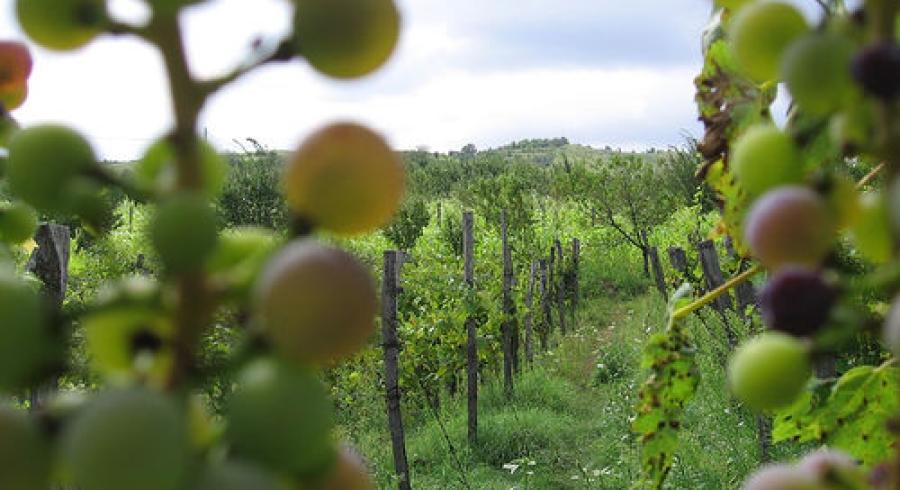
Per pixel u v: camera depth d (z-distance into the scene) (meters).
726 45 1.67
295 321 0.61
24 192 0.74
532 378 12.45
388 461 9.12
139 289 0.70
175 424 0.59
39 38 0.66
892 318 0.92
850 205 1.09
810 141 1.18
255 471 0.61
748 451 7.40
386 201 0.67
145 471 0.57
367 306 0.63
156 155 0.76
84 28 0.66
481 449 9.41
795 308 0.96
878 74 0.89
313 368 0.65
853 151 1.00
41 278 4.13
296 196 0.67
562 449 9.30
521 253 19.34
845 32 1.03
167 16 0.65
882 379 1.60
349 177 0.65
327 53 0.65
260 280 0.63
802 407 1.65
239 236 0.75
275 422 0.63
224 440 0.64
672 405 1.96
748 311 7.30
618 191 22.64
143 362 0.70
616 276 22.42
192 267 0.66
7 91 0.96
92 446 0.57
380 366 10.15
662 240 22.89
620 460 8.27
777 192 1.05
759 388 1.11
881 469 1.04
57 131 0.74
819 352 1.10
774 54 1.14
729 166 1.68
